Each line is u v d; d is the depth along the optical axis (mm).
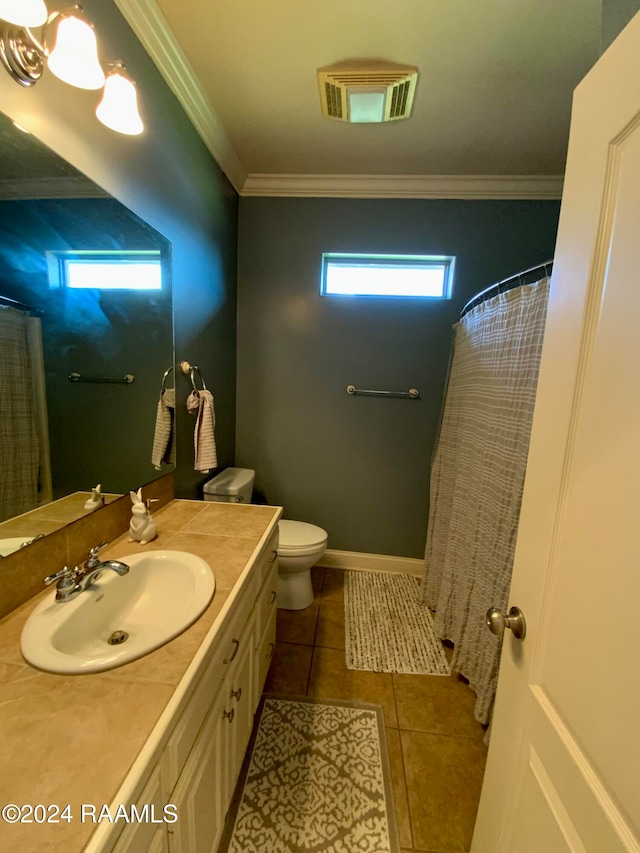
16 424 849
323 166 2105
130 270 1246
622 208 500
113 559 1072
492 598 1412
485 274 2254
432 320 2322
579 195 597
